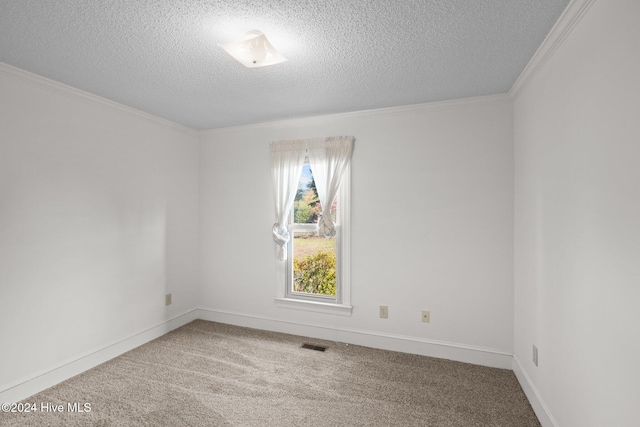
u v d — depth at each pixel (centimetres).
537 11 149
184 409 204
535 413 202
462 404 212
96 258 263
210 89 246
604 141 128
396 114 291
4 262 204
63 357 238
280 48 184
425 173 283
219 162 367
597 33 132
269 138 343
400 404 212
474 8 147
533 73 204
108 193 273
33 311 220
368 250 302
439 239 279
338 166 306
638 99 107
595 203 135
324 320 320
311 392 225
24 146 215
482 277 267
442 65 206
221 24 159
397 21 158
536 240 204
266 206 345
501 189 261
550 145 181
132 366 260
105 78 225
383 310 298
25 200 216
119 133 282
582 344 146
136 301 300
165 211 332
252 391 226
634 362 109
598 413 133
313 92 253
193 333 332
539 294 199
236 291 359
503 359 261
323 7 146
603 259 129
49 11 147
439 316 280
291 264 344
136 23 158
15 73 207
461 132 271
